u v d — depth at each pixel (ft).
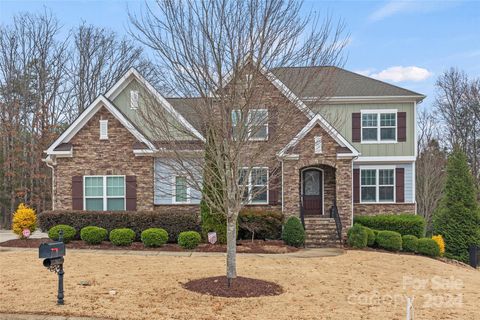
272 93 31.53
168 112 34.30
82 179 65.67
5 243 58.18
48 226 60.59
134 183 65.21
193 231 57.57
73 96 128.67
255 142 32.50
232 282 34.58
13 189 115.44
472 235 70.95
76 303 28.50
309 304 30.73
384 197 78.74
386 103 79.05
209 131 31.63
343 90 80.23
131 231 57.16
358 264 48.39
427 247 61.98
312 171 75.46
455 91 145.18
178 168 38.47
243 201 35.37
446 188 74.49
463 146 140.46
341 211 65.57
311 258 50.80
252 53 29.73
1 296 29.99
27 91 124.16
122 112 68.90
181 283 35.35
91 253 50.85
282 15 29.94
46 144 116.47
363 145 78.89
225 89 30.45
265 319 26.76
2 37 121.60
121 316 26.27
